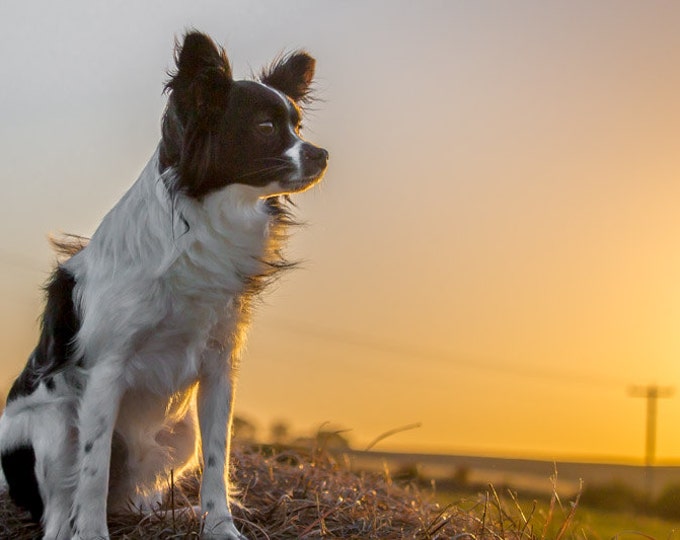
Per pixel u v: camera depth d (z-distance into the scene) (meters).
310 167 1.29
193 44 1.26
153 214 1.27
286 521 1.36
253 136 1.28
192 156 1.26
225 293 1.29
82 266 1.31
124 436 1.34
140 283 1.27
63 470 1.30
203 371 1.33
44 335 1.33
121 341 1.27
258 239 1.31
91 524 1.26
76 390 1.30
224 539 1.28
